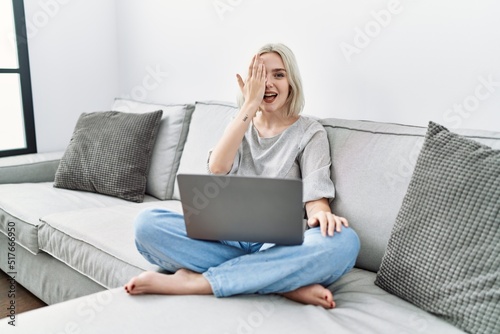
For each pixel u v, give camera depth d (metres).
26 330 0.96
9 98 2.72
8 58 2.67
